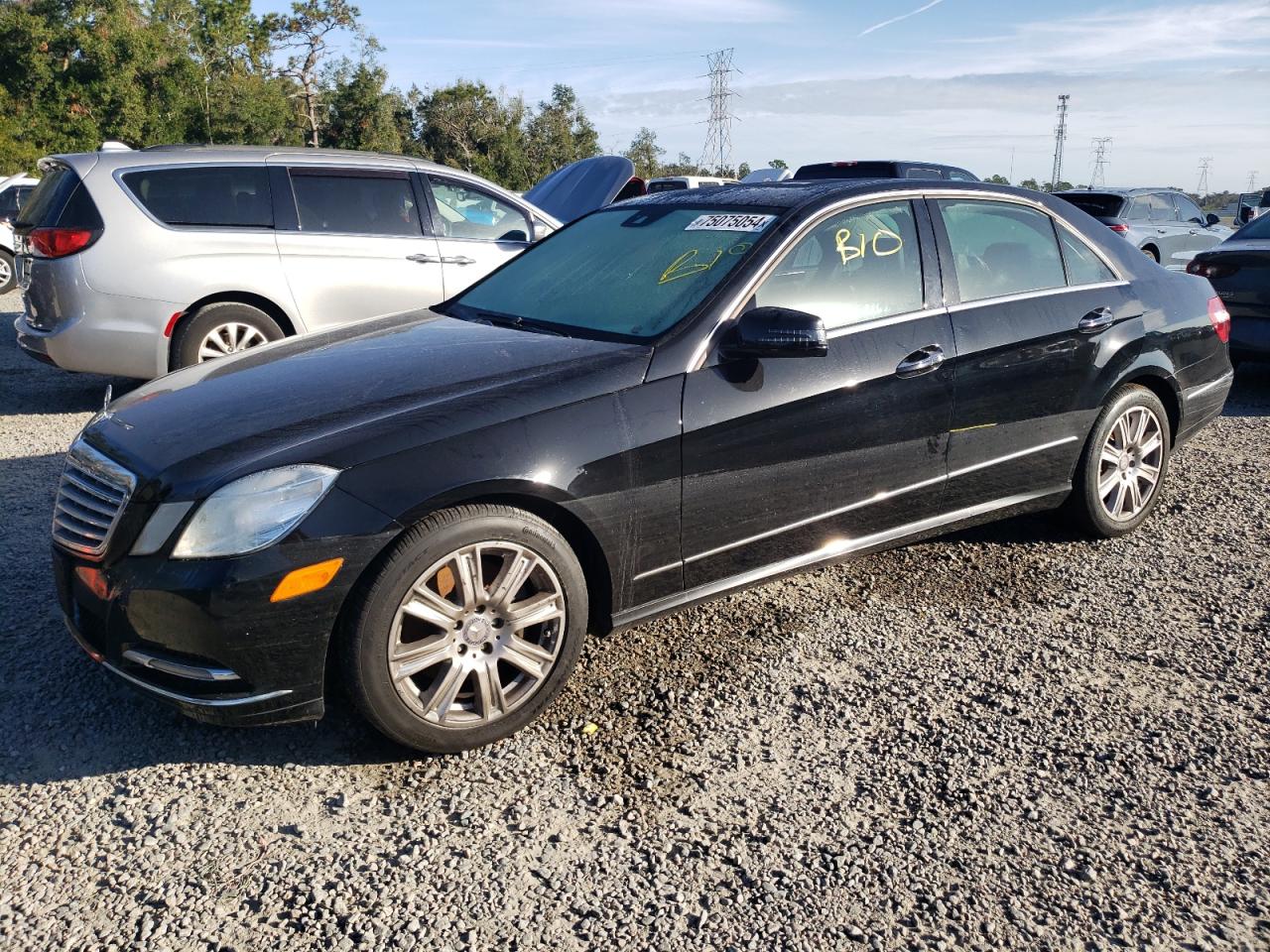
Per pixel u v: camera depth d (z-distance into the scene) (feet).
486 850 8.55
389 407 9.74
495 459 9.45
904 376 12.17
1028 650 12.02
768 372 11.21
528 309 12.85
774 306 11.11
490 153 235.20
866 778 9.53
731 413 10.88
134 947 7.48
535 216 26.48
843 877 8.21
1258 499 17.39
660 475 10.46
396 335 12.32
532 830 8.80
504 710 9.99
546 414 9.87
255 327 23.02
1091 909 7.85
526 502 9.82
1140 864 8.35
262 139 182.60
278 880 8.19
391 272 24.17
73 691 10.98
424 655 9.46
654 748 10.03
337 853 8.52
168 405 10.58
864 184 12.94
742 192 13.62
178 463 9.19
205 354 22.62
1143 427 15.19
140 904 7.91
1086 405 14.23
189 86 173.68
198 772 9.63
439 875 8.25
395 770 9.68
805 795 9.27
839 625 12.67
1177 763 9.75
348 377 10.64
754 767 9.72
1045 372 13.61
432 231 24.84
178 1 187.62
